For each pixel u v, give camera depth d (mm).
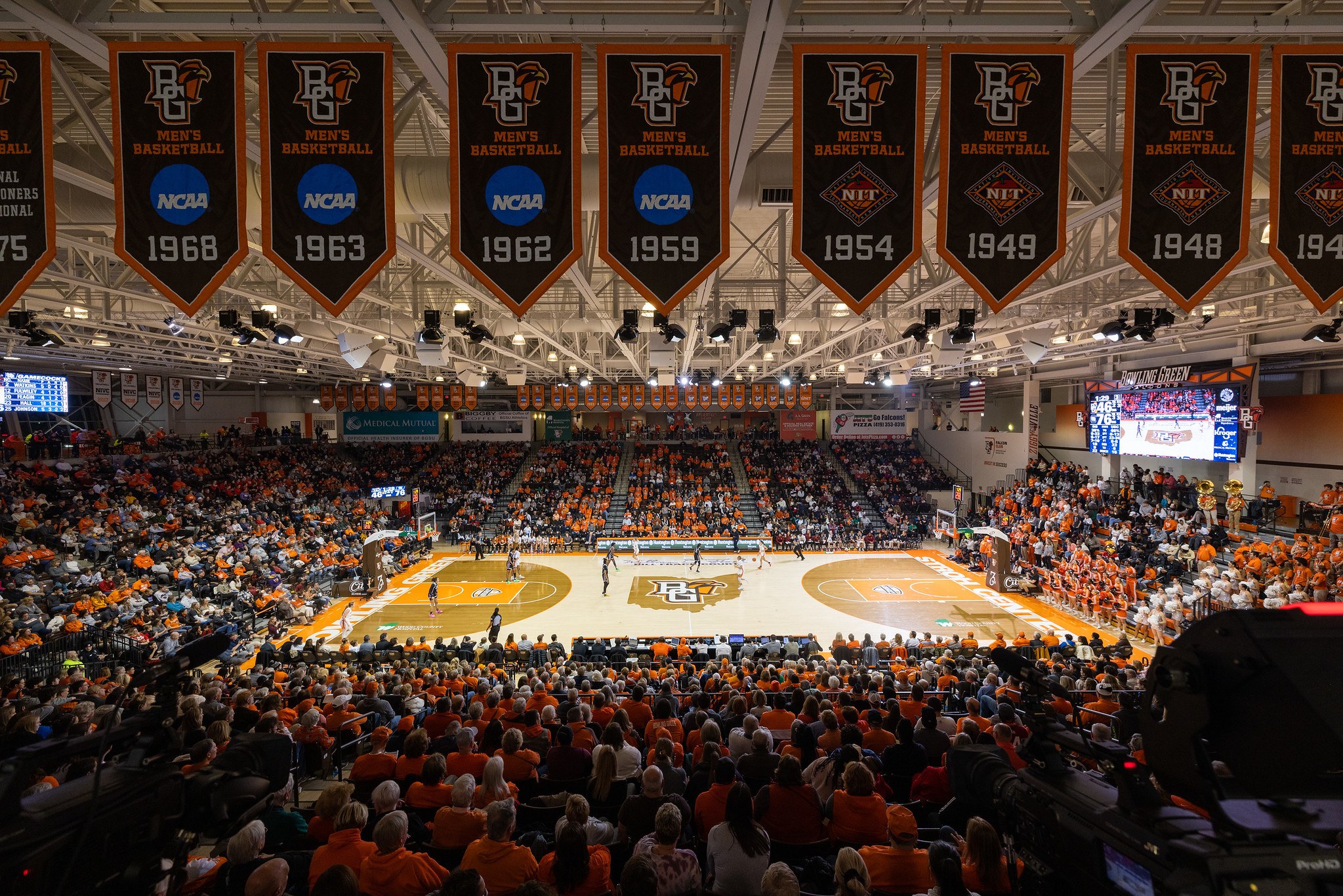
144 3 7832
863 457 48938
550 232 6699
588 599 26469
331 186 6617
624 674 13578
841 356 33781
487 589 28203
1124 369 30516
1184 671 2463
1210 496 24078
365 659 16484
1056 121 6645
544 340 24406
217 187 6625
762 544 32188
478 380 29422
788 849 5145
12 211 6676
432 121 10227
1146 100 6699
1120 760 2857
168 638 17719
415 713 10430
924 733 7703
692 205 6727
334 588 26828
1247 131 6691
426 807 6164
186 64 6562
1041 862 3178
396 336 21000
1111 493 31375
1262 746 2350
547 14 5992
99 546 23297
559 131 6668
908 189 6738
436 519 40906
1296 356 24000
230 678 13141
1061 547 26938
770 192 9969
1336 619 2504
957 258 6715
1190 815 2539
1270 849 2156
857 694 10898
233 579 23156
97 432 37000
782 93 9914
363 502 40344
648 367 32594
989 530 27812
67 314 19000
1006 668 3648
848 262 6766
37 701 10586
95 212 11070
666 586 28562
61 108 9914
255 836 4203
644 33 6102
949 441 46406
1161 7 5770
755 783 6367
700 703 10008
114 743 3109
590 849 4371
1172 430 26328
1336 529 19172
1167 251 6742
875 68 6699
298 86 6590
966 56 6648
